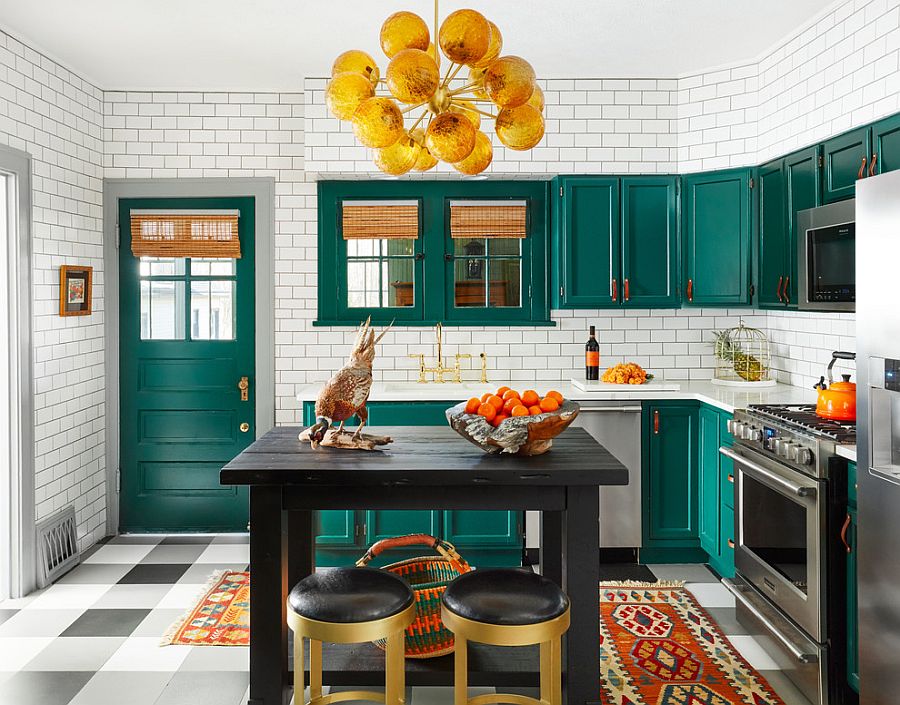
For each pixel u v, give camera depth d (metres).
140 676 3.24
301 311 5.28
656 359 5.29
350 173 4.94
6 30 4.04
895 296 2.46
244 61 4.63
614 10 3.88
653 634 3.64
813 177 3.96
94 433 5.11
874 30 3.48
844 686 2.94
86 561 4.74
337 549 4.67
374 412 4.60
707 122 4.82
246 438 5.34
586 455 2.83
